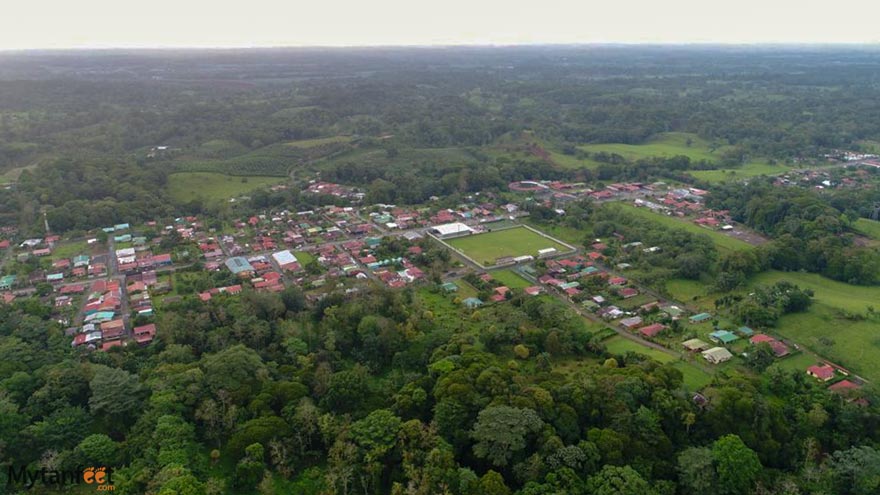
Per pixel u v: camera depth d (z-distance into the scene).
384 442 91.69
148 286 169.25
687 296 162.62
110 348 130.38
